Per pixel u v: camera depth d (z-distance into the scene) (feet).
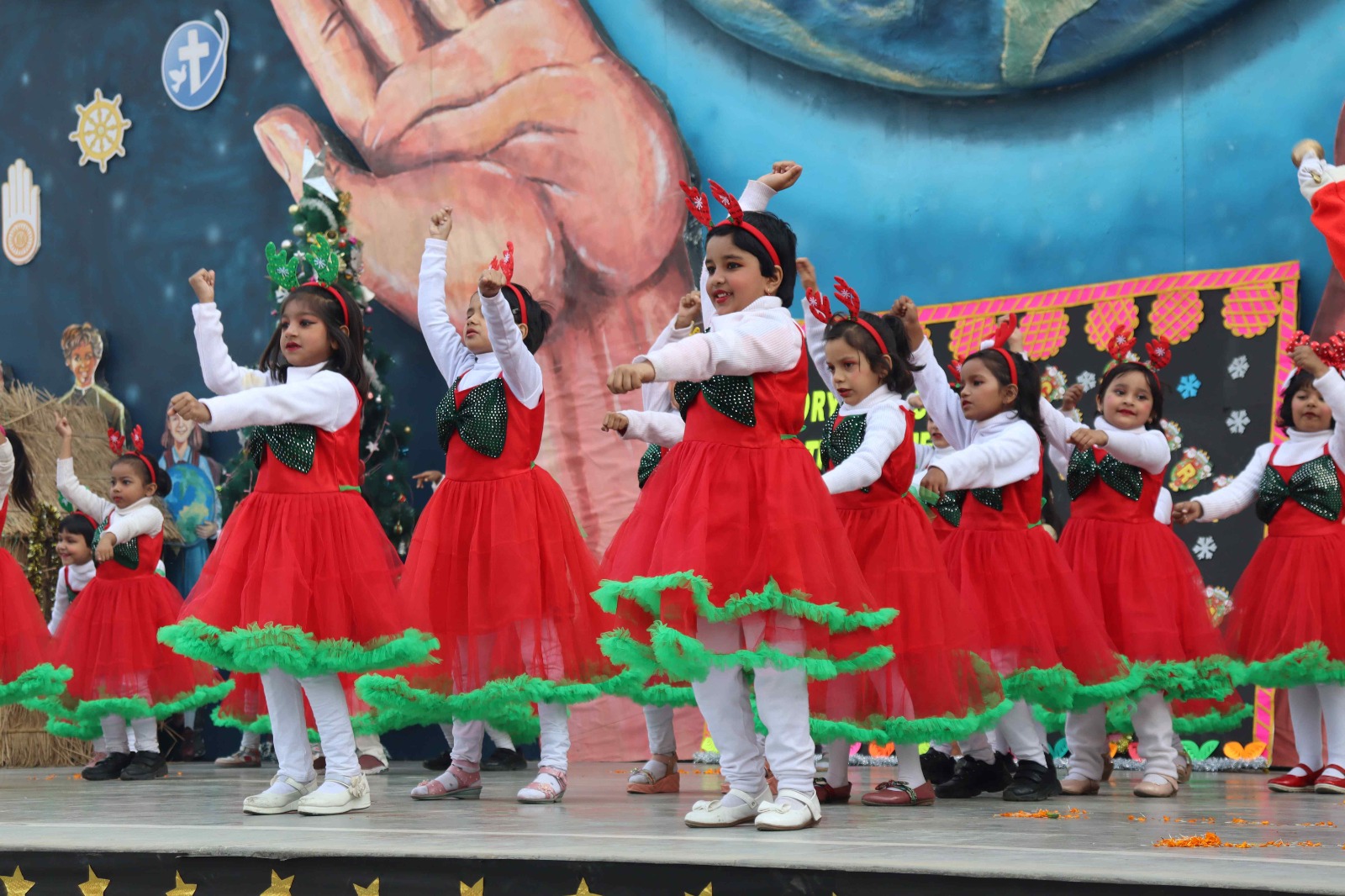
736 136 21.13
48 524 23.35
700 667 9.20
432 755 21.76
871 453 11.60
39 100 27.32
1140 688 13.28
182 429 24.98
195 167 25.70
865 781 15.51
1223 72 18.19
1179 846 8.34
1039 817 10.72
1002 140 19.54
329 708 11.23
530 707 12.98
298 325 11.71
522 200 22.06
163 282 25.86
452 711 12.55
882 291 20.21
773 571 9.37
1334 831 9.59
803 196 20.76
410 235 22.99
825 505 9.89
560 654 12.67
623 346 21.22
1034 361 18.89
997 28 19.22
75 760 21.91
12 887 8.70
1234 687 14.42
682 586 9.21
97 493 24.13
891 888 7.13
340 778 11.21
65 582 19.61
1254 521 17.44
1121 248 18.75
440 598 12.85
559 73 21.95
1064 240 19.13
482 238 22.34
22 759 21.42
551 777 12.63
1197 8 18.03
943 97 19.81
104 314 26.40
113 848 8.58
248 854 8.34
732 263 9.98
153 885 8.50
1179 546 14.26
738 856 7.63
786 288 10.22
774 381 9.86
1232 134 18.12
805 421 20.07
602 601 9.57
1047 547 13.41
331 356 11.93
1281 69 17.84
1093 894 6.75
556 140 21.89
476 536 12.86
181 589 24.72
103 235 26.53
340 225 21.88
